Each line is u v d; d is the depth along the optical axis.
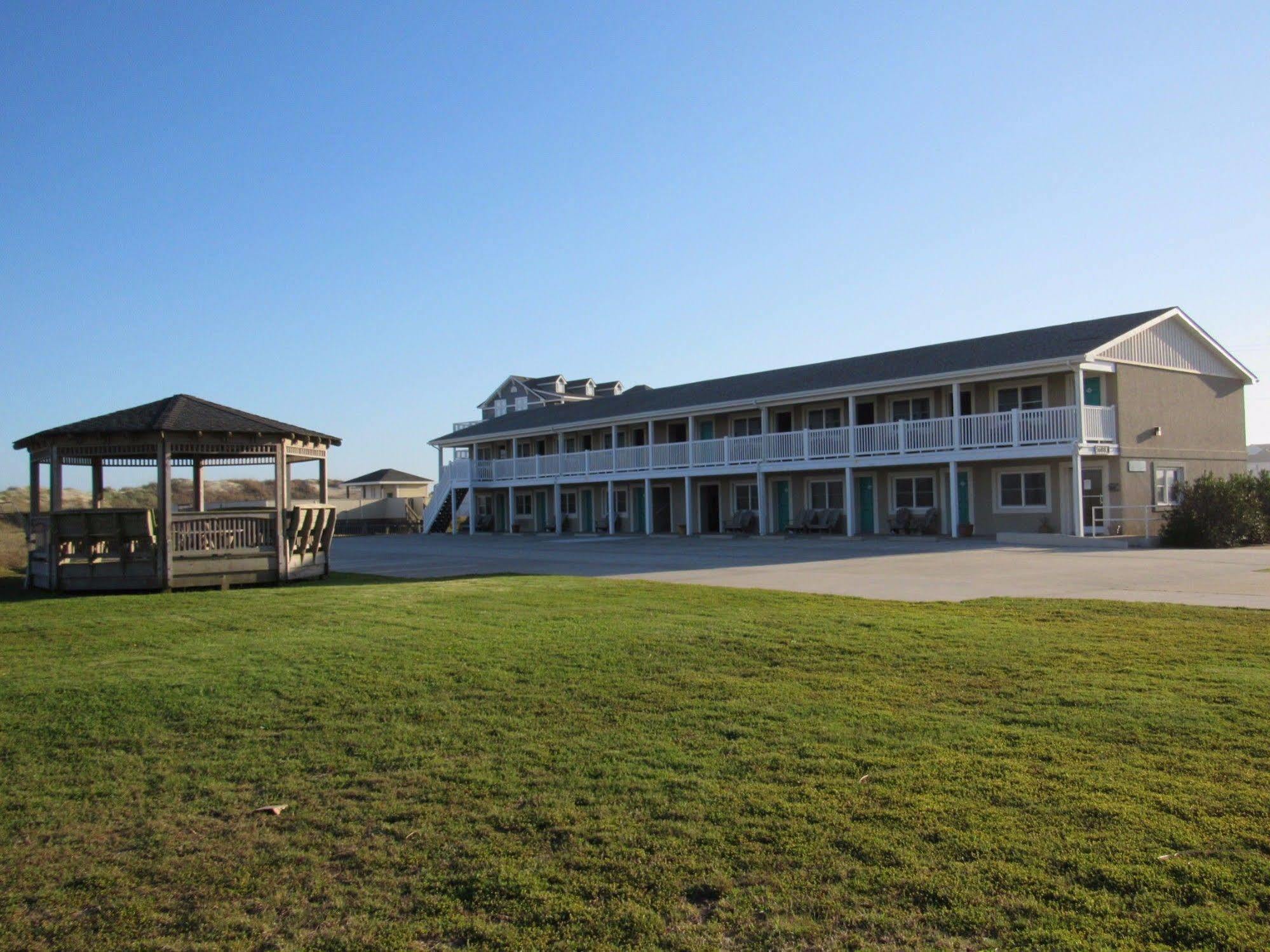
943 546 25.59
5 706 7.55
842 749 5.83
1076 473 26.23
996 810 4.77
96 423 16.66
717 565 20.25
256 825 5.00
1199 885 3.94
